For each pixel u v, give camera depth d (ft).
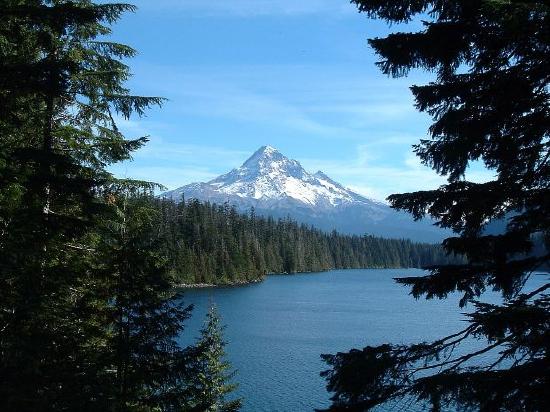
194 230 346.33
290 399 99.66
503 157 20.80
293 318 199.72
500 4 15.96
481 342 115.55
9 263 24.72
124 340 32.63
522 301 18.38
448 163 21.24
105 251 34.73
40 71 19.27
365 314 211.82
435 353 19.49
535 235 20.80
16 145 33.17
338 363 20.68
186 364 34.76
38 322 28.55
